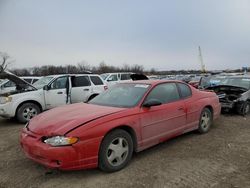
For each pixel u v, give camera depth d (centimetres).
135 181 405
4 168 458
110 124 431
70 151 390
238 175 424
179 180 407
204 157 504
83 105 532
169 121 543
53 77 979
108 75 1773
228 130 715
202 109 649
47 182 405
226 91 1027
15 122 881
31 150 411
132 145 467
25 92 875
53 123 425
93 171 441
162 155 515
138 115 479
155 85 548
